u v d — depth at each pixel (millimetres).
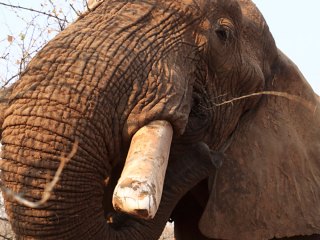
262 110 5320
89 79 4094
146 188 3695
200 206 5426
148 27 4535
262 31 5371
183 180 4699
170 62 4484
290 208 5176
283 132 5293
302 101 5391
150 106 4238
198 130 4879
